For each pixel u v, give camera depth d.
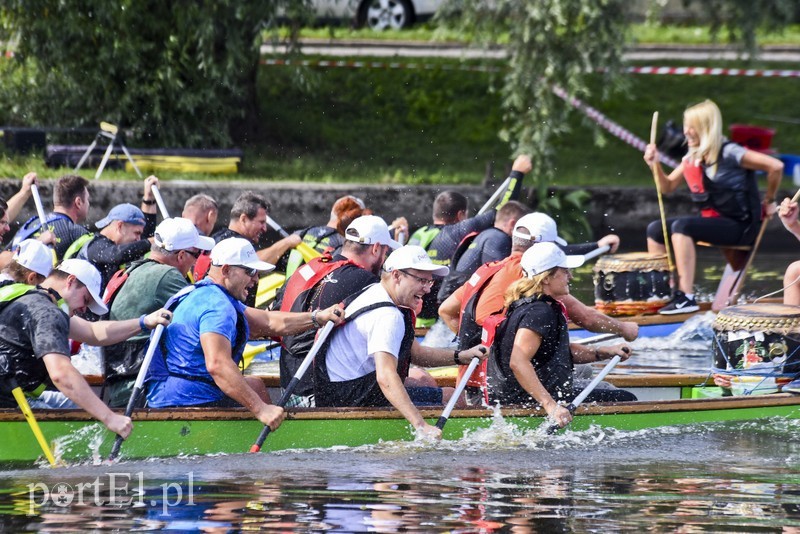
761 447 23.80
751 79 76.94
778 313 26.97
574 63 55.97
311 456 22.62
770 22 66.38
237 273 22.88
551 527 17.70
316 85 62.78
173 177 57.19
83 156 56.00
